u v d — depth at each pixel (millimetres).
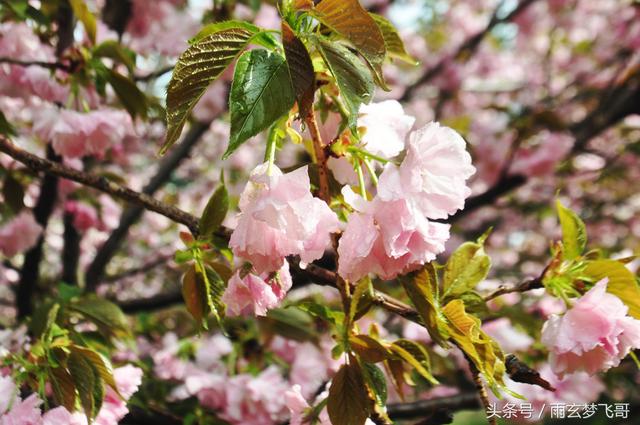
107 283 1401
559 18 2088
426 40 2164
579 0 2062
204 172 2010
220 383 751
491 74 2273
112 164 1184
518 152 1314
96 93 728
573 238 522
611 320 498
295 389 529
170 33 947
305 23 462
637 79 1312
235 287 480
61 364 530
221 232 521
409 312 499
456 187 457
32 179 928
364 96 444
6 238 913
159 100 850
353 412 491
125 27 1066
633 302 513
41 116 699
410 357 476
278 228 441
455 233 1640
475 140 1367
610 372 1017
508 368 493
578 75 2023
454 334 469
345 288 502
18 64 697
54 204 971
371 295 499
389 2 1651
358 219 457
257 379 740
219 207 514
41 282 1229
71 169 549
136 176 1651
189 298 526
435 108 1956
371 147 501
